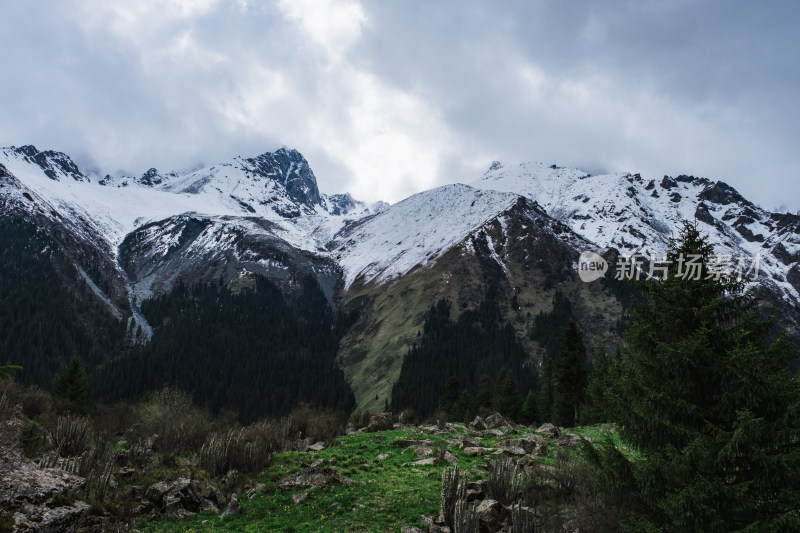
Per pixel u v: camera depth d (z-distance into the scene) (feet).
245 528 83.25
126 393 517.55
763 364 61.16
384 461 121.49
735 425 59.88
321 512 88.38
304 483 99.60
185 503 90.89
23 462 71.31
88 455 97.30
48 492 65.31
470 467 113.91
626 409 67.67
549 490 82.33
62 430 116.06
